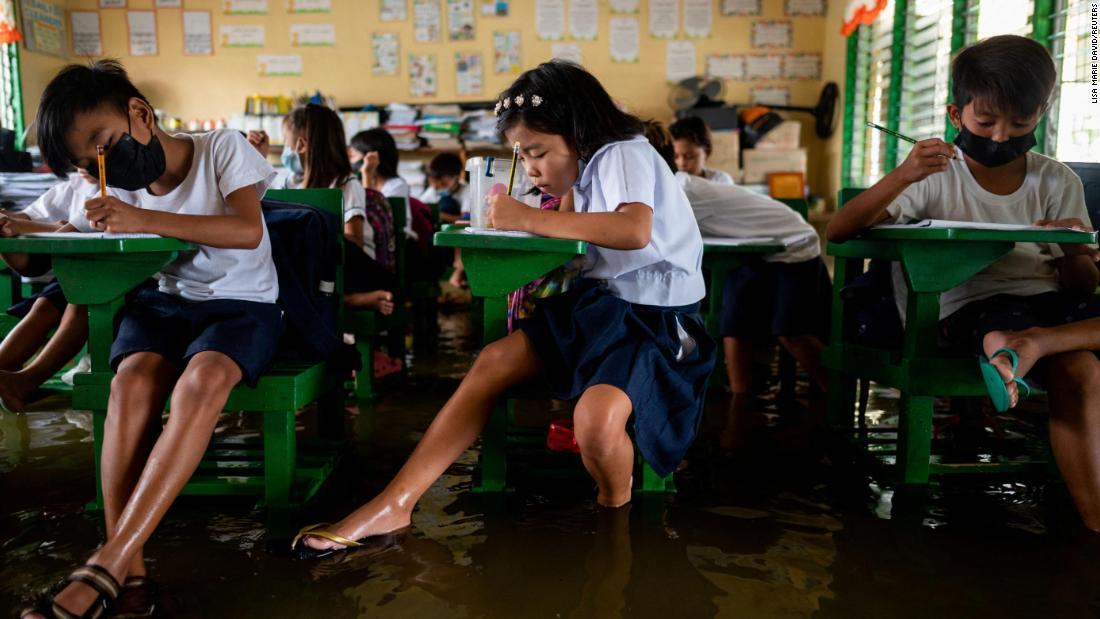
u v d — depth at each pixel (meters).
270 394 1.70
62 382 2.76
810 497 1.82
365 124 6.64
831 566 1.46
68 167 1.55
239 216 1.66
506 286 1.73
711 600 1.33
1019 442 2.25
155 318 1.64
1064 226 1.71
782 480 1.94
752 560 1.49
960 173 1.97
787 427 2.43
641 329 1.67
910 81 5.19
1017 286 1.92
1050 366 1.69
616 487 1.71
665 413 1.67
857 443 2.19
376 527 1.57
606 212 1.61
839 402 2.35
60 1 6.69
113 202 1.51
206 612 1.28
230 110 6.94
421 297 3.87
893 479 1.94
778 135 6.36
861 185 6.05
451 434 1.65
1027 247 1.95
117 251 1.47
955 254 1.81
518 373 1.67
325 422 2.16
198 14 6.86
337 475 1.97
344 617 1.27
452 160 5.96
